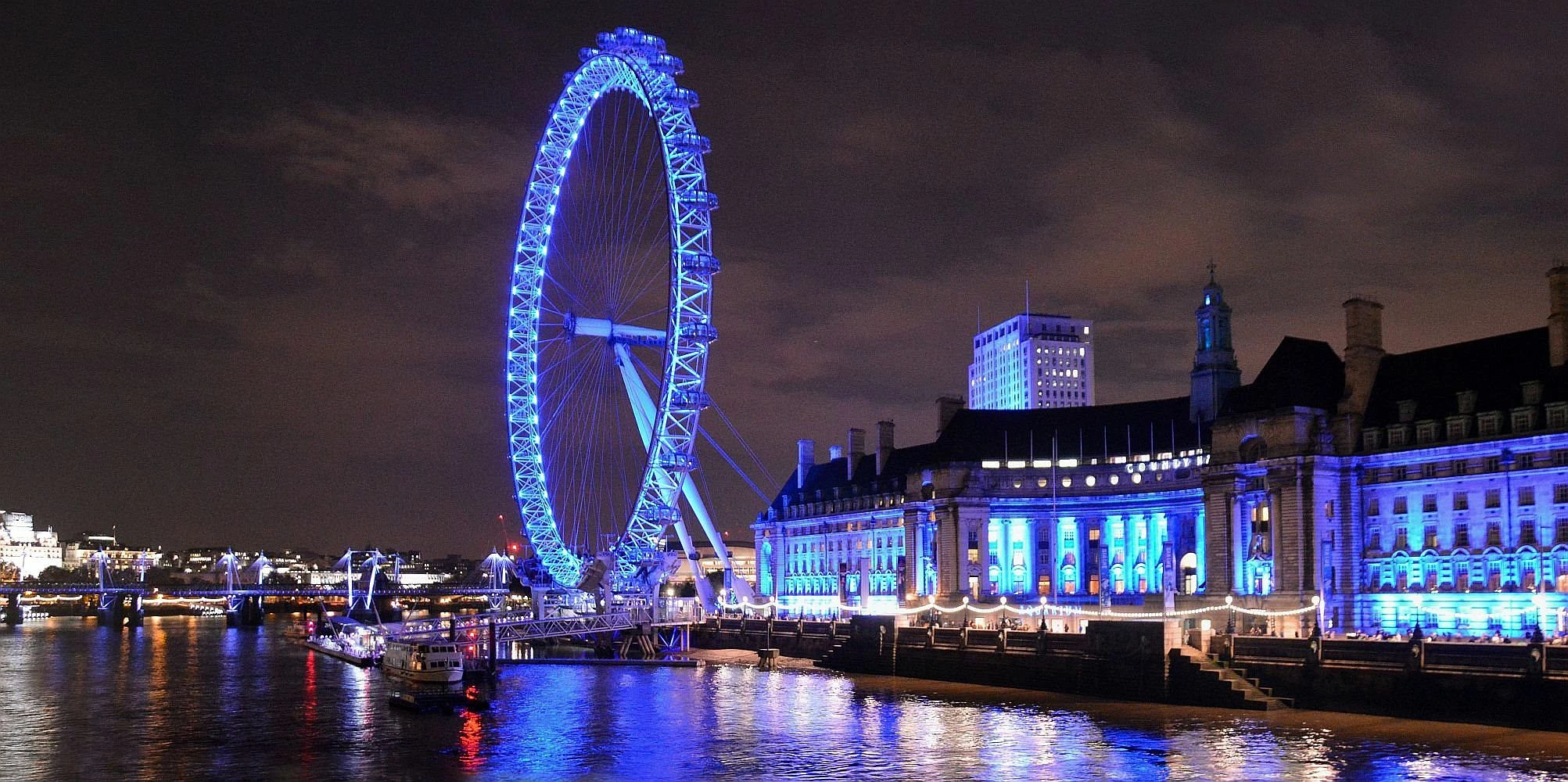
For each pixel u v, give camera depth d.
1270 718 117.75
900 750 107.56
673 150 177.38
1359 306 169.25
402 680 163.25
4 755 110.50
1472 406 156.75
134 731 122.81
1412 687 114.56
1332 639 122.12
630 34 177.38
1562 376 150.62
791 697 141.62
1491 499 152.25
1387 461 162.00
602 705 136.25
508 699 142.50
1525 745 101.75
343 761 106.19
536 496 185.88
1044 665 143.00
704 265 176.50
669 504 182.50
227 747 113.25
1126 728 114.88
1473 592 151.88
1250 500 173.38
